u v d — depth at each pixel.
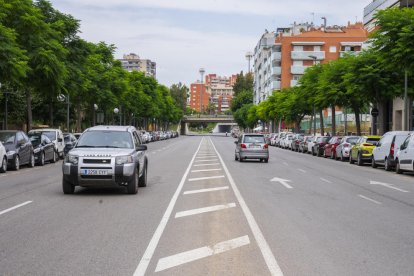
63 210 12.23
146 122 115.12
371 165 32.72
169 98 135.12
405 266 7.36
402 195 16.55
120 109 74.50
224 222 10.77
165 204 13.35
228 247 8.42
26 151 26.45
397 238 9.43
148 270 7.00
